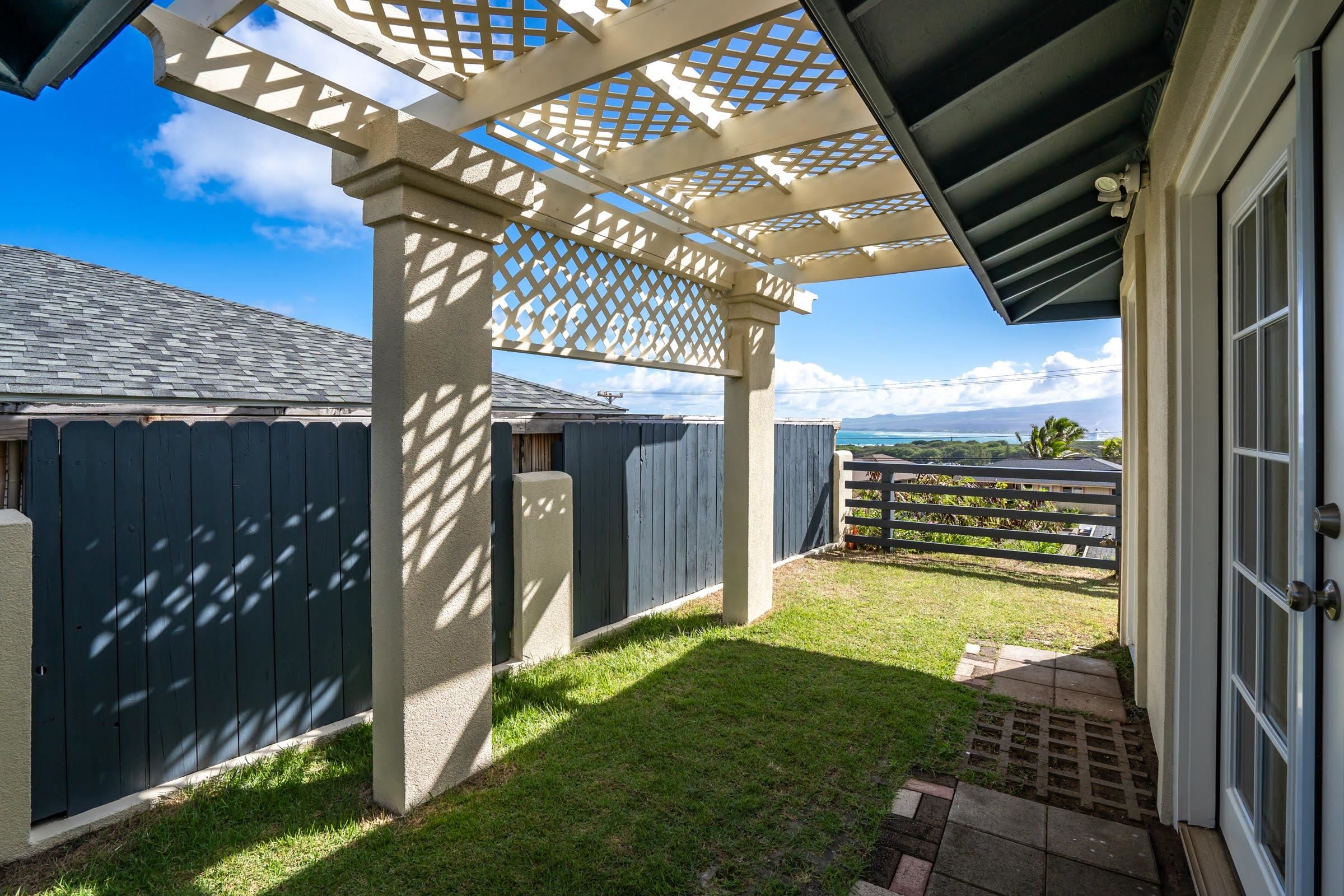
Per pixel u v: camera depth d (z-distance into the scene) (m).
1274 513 1.70
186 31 1.82
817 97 2.58
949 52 1.71
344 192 2.48
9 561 2.19
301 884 2.08
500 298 2.96
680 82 2.50
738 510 4.80
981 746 2.96
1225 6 1.44
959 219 2.62
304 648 3.07
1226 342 2.07
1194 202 2.13
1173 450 2.24
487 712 2.76
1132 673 3.82
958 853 2.22
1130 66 1.97
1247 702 1.91
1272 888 1.64
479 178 2.50
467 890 2.05
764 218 3.65
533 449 4.28
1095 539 6.57
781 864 2.16
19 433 2.36
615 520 4.83
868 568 6.75
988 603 5.41
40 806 2.32
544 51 2.19
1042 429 24.77
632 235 3.55
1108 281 4.44
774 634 4.53
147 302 5.77
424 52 2.25
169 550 2.64
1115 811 2.46
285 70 2.04
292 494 3.02
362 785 2.66
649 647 4.27
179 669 2.67
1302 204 1.30
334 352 6.23
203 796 2.56
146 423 2.59
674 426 5.46
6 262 5.52
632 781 2.64
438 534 2.52
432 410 2.47
